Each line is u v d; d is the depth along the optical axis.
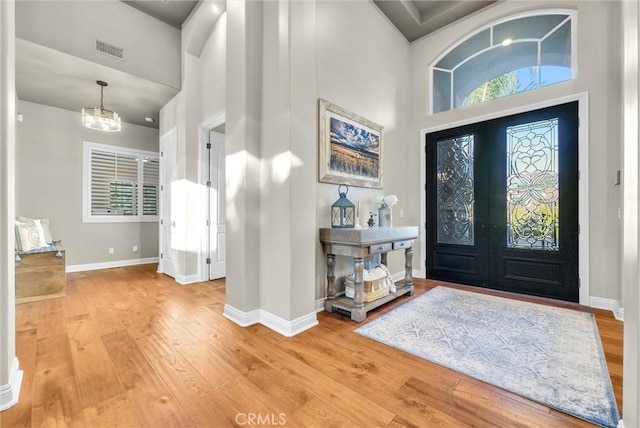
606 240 3.00
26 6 3.06
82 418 1.39
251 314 2.61
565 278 3.26
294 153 2.44
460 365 1.89
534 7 3.51
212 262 4.37
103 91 4.28
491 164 3.82
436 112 4.44
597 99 3.06
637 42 1.16
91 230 5.12
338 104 3.27
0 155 1.43
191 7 3.93
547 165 3.40
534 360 1.95
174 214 4.42
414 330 2.45
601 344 2.18
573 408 1.47
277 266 2.50
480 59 4.03
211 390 1.62
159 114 5.09
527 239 3.54
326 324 2.60
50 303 3.18
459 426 1.35
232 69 2.75
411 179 4.57
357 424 1.37
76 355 2.00
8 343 1.49
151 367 1.85
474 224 3.96
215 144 4.46
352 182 3.41
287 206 2.41
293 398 1.55
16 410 1.44
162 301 3.26
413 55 4.62
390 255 4.14
